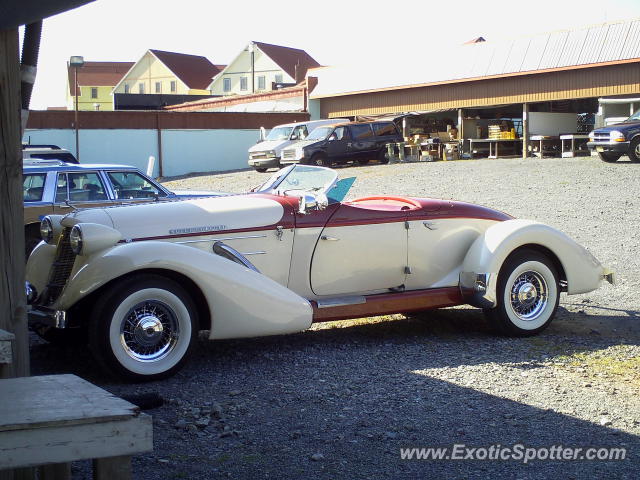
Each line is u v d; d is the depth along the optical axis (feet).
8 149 12.54
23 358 12.84
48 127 95.50
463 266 21.79
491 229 21.71
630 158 70.28
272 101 123.44
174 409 15.49
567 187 56.59
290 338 21.77
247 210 19.89
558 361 18.85
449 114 109.91
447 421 14.58
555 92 90.58
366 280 21.21
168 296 17.40
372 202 23.24
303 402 15.89
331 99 116.78
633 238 36.73
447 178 68.80
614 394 16.16
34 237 34.94
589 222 41.65
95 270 16.98
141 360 17.30
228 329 18.30
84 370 18.71
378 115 104.17
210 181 86.12
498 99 95.91
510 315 21.34
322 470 12.41
